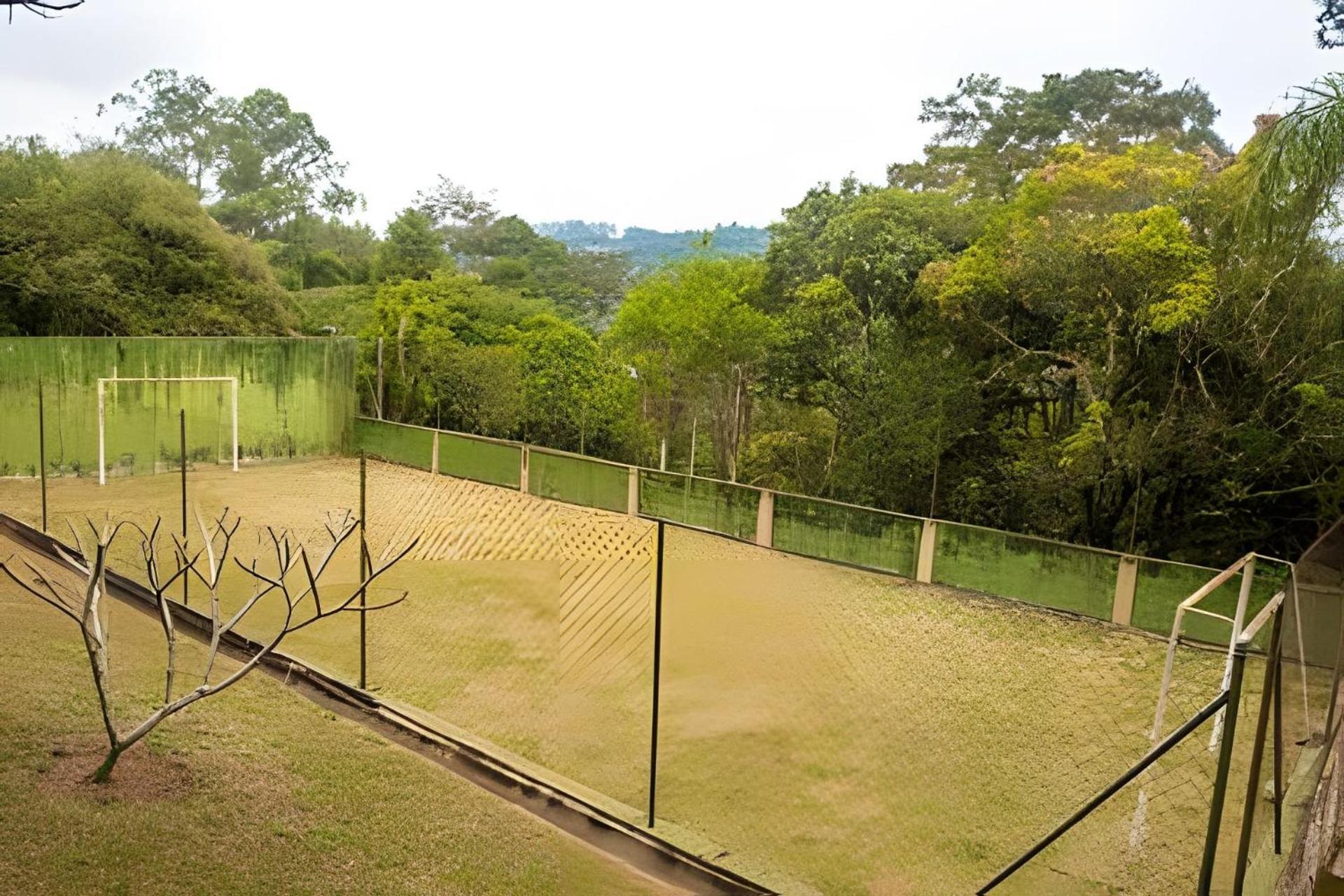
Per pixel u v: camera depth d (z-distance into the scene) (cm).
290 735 1099
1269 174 1917
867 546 2203
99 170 3509
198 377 2997
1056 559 1944
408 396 3728
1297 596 659
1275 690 637
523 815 1038
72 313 3222
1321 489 2081
